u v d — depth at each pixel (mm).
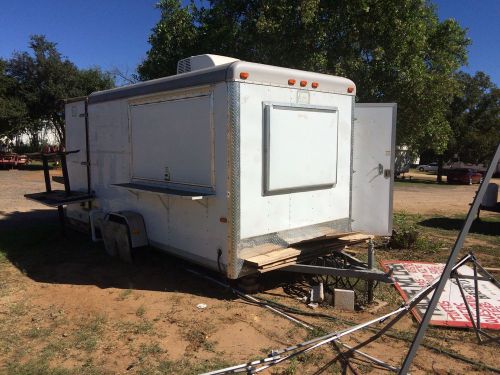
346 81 5742
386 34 13188
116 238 6512
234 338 4211
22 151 37375
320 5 12664
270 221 5074
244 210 4816
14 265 6496
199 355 3887
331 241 5480
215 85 4793
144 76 14117
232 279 5277
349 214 6047
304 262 5703
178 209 5566
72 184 8203
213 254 5074
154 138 5812
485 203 10992
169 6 13375
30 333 4285
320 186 5539
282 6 12172
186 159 5301
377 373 3602
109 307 4941
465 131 31938
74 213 8414
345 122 5805
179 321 4570
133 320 4594
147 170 6016
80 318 4656
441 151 19219
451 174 28000
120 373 3598
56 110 28547
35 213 10938
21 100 27500
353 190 6293
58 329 4398
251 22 12805
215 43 12773
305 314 4754
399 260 6922
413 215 12203
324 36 12664
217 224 4965
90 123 7344
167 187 5672
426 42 15359
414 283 5805
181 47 13211
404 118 14766
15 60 27781
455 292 5402
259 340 4172
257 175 4891
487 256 7469
